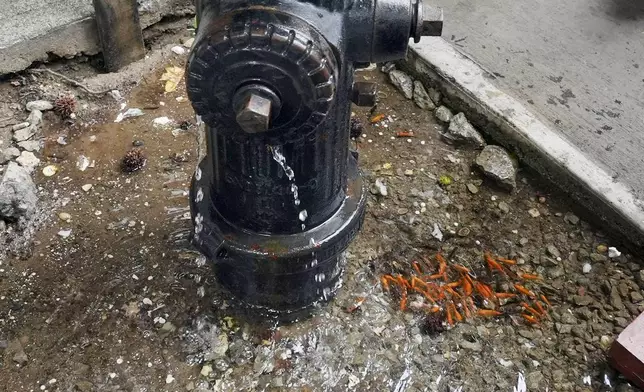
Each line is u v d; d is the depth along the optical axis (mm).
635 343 867
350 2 625
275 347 895
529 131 1125
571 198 1095
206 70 576
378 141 1172
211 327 908
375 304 944
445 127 1204
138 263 975
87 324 907
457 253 1020
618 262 1027
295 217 768
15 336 892
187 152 1132
